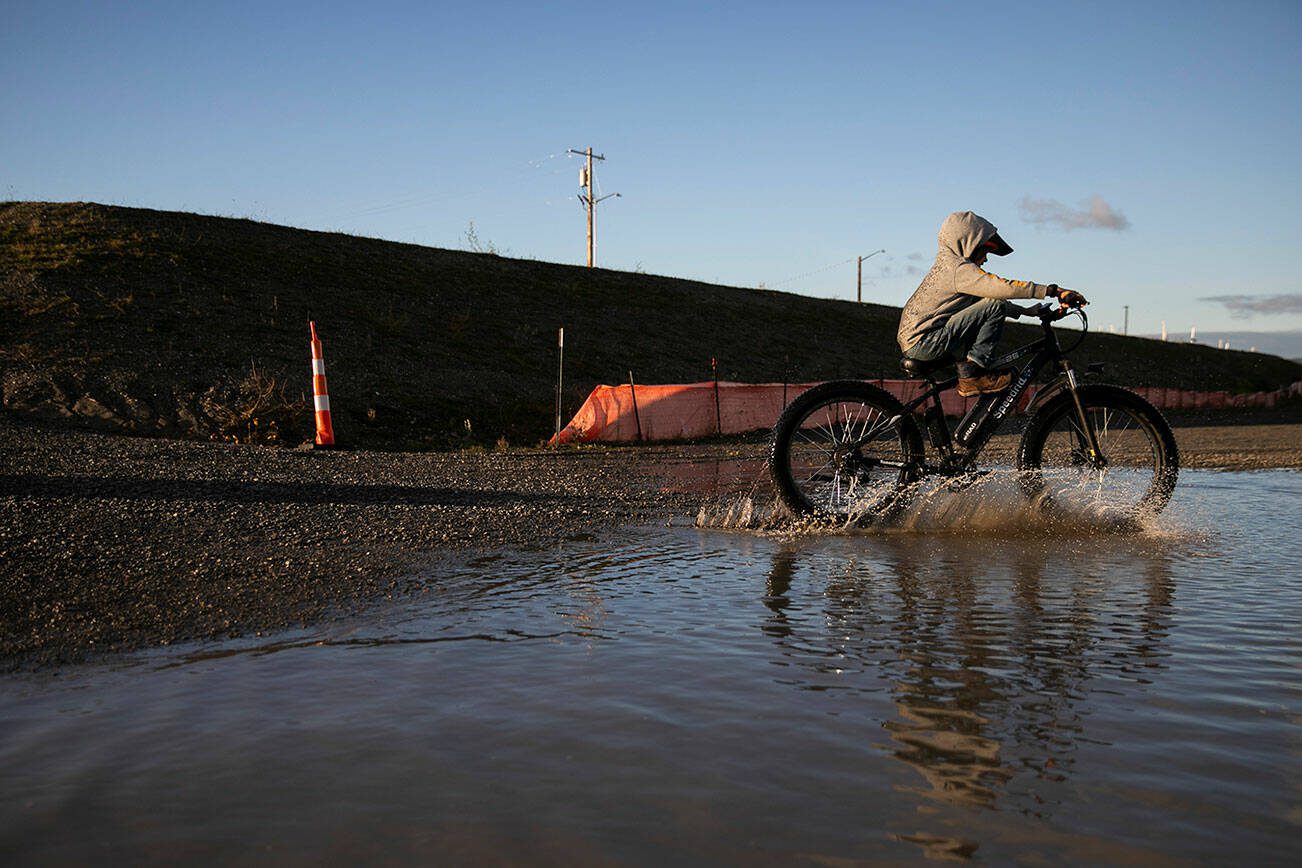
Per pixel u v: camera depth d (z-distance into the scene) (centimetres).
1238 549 391
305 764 155
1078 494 493
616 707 184
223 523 433
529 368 2042
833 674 207
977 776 149
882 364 3178
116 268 1848
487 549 389
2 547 358
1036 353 505
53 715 184
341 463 805
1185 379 4503
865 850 124
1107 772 151
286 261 2314
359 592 302
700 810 136
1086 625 254
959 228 500
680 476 757
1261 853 124
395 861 122
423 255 2911
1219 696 191
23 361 1238
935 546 402
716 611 273
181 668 218
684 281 3703
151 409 1154
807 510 481
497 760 156
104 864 122
